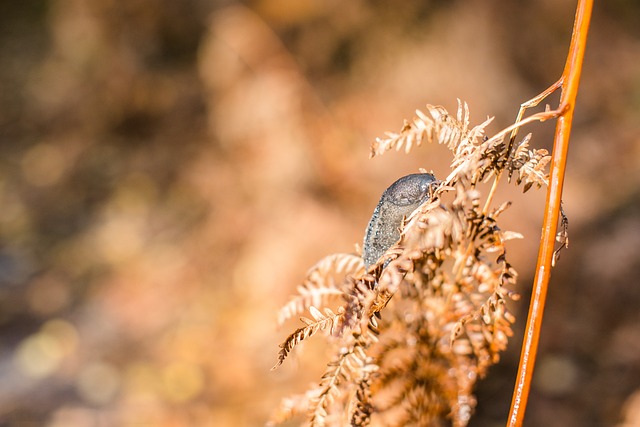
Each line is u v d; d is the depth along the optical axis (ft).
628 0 25.77
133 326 18.79
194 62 26.43
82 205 25.09
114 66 27.45
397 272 3.86
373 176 16.61
